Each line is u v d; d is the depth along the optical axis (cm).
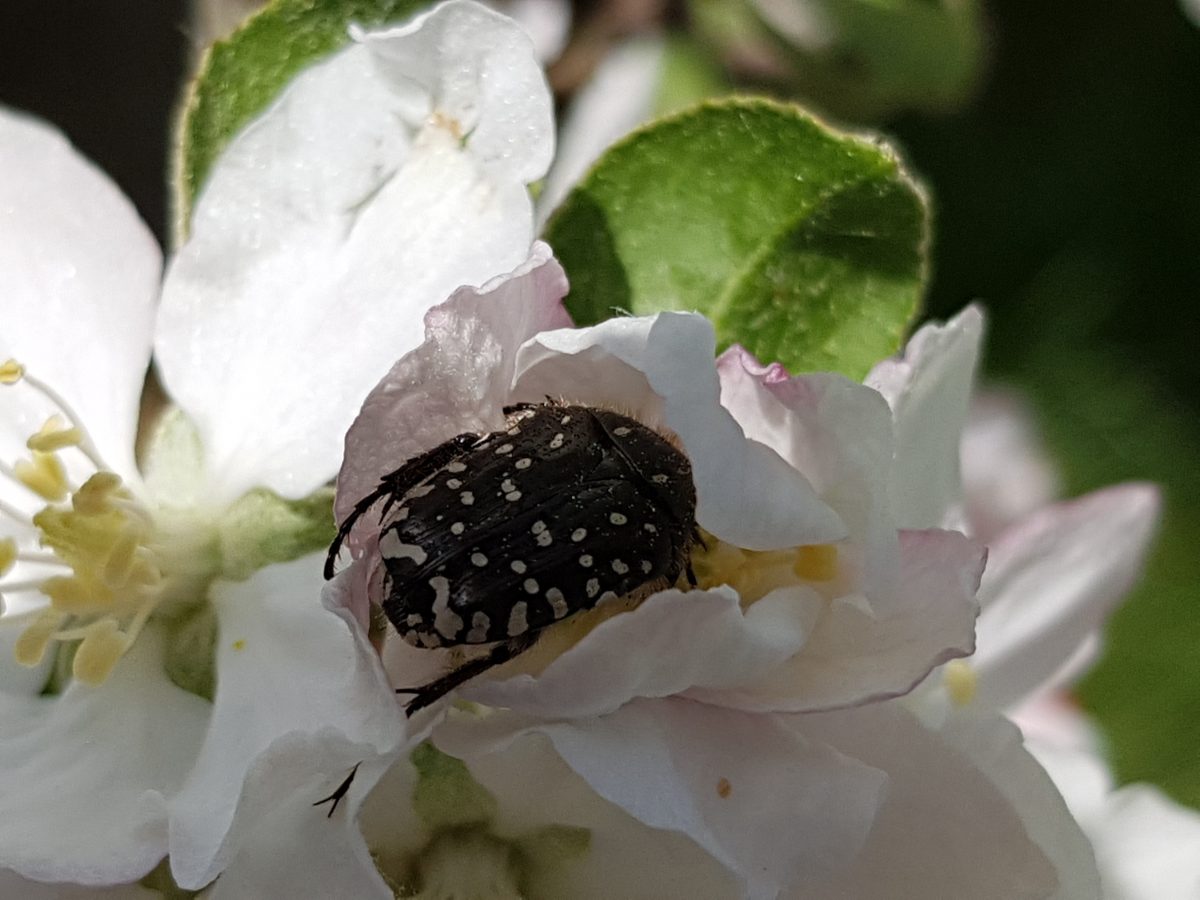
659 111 8
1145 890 5
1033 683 5
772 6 8
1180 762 9
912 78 8
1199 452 11
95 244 5
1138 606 10
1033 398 11
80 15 12
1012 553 5
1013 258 11
